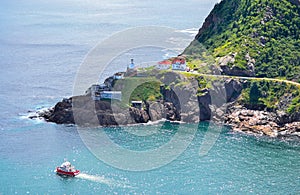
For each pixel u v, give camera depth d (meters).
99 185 184.50
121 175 190.75
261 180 192.50
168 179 189.38
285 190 185.75
